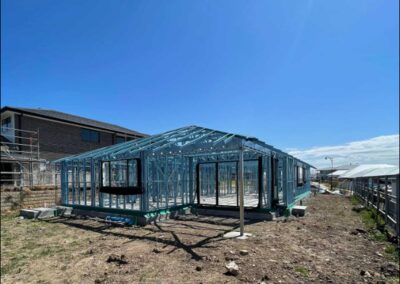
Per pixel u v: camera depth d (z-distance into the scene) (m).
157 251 6.34
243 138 9.37
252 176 19.61
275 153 11.75
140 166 10.75
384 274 4.80
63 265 5.73
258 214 11.02
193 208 13.00
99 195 12.22
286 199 12.30
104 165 14.35
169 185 13.01
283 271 4.92
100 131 25.42
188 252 6.21
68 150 22.64
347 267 5.13
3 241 8.05
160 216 10.95
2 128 19.22
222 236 7.77
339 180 40.56
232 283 4.47
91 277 4.97
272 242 6.95
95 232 9.01
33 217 12.16
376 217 10.28
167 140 11.01
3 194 13.75
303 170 21.97
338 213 12.41
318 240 7.16
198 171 13.49
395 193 7.86
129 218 10.49
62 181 13.89
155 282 4.60
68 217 12.23
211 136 10.85
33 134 20.48
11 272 5.47
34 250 6.99
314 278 4.61
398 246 6.50
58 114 23.86
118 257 5.85
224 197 17.34
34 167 19.12
